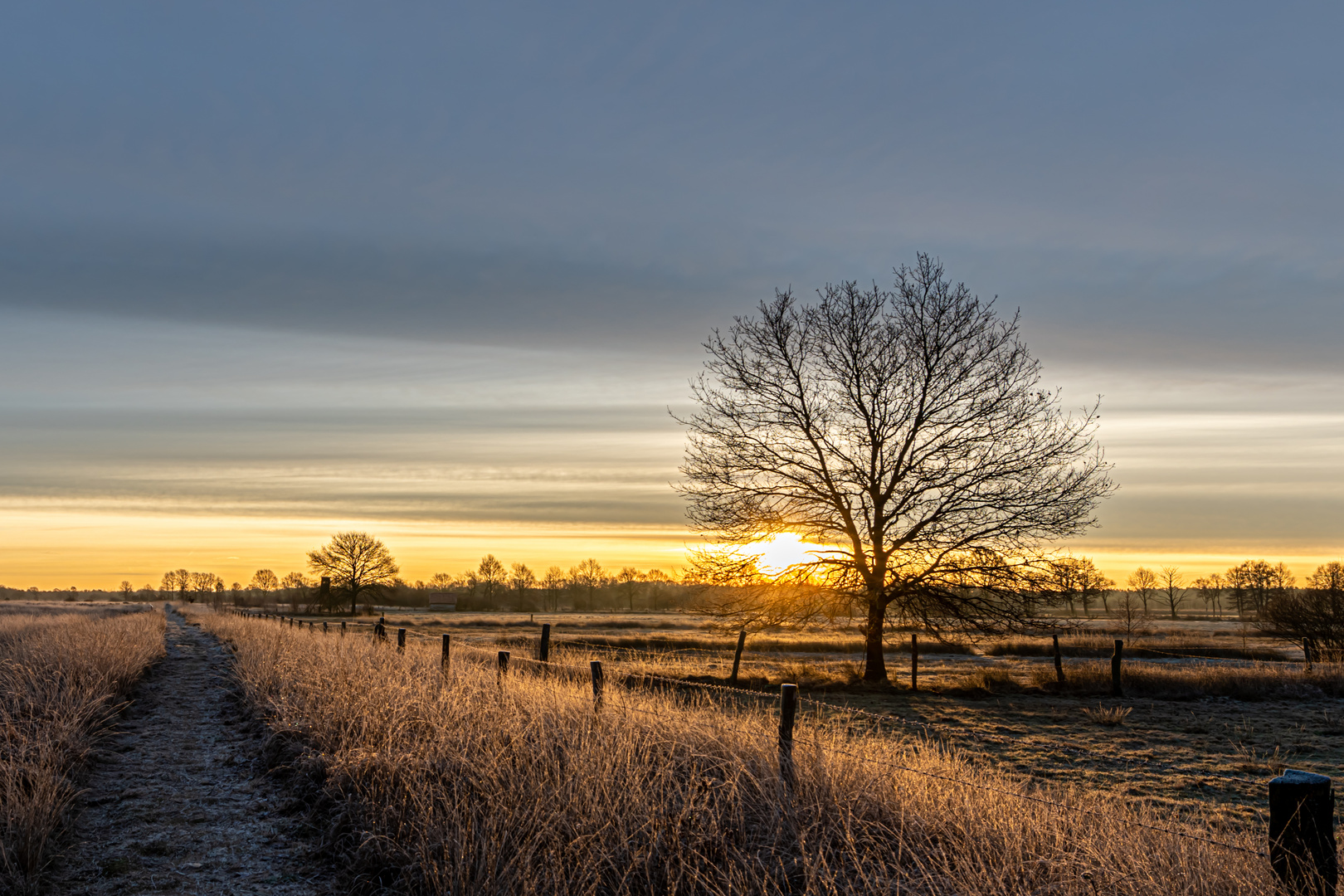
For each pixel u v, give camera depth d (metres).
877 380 21.52
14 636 22.83
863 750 6.74
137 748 10.05
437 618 81.12
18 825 5.90
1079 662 24.98
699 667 23.20
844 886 4.59
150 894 5.47
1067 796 5.96
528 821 5.39
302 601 122.94
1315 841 3.57
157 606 93.81
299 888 5.61
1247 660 31.58
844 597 21.38
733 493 22.17
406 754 7.04
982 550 20.66
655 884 4.80
